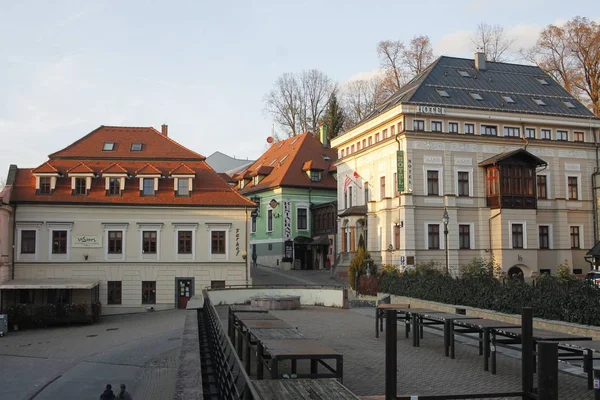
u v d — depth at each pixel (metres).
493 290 22.02
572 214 48.28
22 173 44.28
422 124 44.81
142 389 21.08
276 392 7.12
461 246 44.72
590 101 56.47
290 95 80.25
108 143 48.38
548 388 7.25
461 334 15.51
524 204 45.00
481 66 51.81
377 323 20.22
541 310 18.67
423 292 28.30
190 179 44.38
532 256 44.84
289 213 63.00
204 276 43.34
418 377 13.11
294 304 31.69
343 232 52.31
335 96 77.88
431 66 50.91
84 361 26.97
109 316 41.75
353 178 52.31
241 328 15.48
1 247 39.50
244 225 44.12
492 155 46.16
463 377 13.08
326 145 70.38
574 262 47.84
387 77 65.12
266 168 69.56
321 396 6.93
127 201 42.97
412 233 43.12
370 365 14.80
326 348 9.91
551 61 58.56
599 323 16.02
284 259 61.62
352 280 40.56
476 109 45.56
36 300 41.09
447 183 44.59
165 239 43.25
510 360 15.12
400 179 43.59
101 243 42.53
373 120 48.41
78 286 39.47
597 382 9.38
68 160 45.78
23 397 22.16
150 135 49.88
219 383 10.80
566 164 48.34
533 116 47.31
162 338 29.83
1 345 32.69
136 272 42.69
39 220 42.06
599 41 55.41
